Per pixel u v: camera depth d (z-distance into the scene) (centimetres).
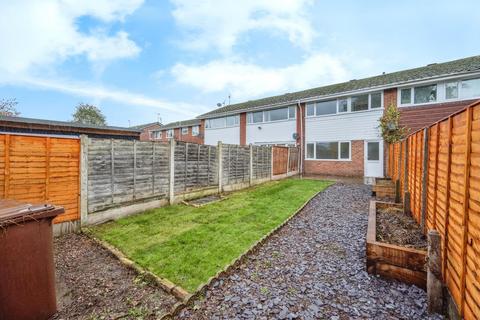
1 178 380
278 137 1667
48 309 225
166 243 404
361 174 1302
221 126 2061
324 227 500
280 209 628
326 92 1469
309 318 232
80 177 476
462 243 197
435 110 1086
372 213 451
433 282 239
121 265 338
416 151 436
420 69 1355
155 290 278
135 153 583
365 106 1291
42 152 425
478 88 1002
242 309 246
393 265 296
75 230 469
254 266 336
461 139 213
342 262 346
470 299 184
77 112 3388
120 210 548
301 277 306
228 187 905
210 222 518
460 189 210
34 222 215
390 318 231
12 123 941
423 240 354
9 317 197
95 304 252
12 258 199
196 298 263
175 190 689
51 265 229
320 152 1462
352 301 258
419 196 411
